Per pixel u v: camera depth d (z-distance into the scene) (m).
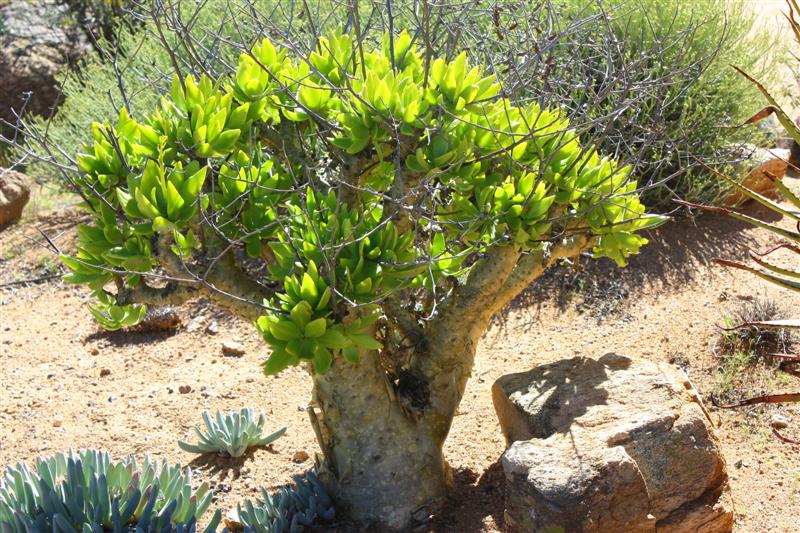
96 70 8.05
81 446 4.52
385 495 3.46
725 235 5.92
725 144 6.04
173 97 3.16
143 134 3.08
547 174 3.27
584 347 5.01
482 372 4.91
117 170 3.12
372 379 3.35
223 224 3.00
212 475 4.10
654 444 3.24
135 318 3.21
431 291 3.64
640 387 3.52
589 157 3.27
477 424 4.36
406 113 2.88
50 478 3.39
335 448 3.49
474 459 4.05
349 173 3.18
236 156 3.22
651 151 5.72
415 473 3.49
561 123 3.45
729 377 4.47
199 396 4.96
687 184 6.05
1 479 3.47
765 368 4.55
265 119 3.36
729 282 5.40
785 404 4.28
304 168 3.32
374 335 3.28
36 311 6.33
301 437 4.41
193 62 3.55
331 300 2.92
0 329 6.08
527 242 3.22
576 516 3.01
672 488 3.23
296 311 2.80
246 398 4.91
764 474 3.81
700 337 4.88
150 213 2.77
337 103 3.21
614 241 3.41
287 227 3.11
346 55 3.27
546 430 3.46
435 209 3.50
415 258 3.03
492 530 3.43
